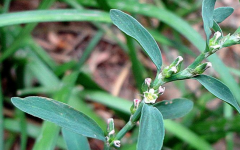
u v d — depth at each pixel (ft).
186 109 0.33
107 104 0.60
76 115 0.28
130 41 0.60
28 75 0.66
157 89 0.27
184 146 0.67
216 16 0.29
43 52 0.70
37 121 0.70
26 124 0.60
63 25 0.91
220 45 0.26
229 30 0.91
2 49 0.63
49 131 0.44
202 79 0.26
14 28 0.69
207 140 0.63
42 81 0.61
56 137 0.44
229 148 0.63
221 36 0.26
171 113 0.33
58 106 0.28
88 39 0.91
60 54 0.87
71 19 0.50
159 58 0.27
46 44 0.87
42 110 0.27
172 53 0.94
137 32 0.27
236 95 0.55
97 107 0.78
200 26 1.03
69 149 0.35
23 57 0.63
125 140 0.67
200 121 0.67
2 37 0.62
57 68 0.66
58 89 0.56
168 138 0.63
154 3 0.93
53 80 0.61
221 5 1.10
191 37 0.58
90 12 0.52
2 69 0.65
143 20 0.92
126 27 0.27
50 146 0.43
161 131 0.24
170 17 0.59
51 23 0.90
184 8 0.91
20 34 0.58
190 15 1.03
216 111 0.72
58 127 0.45
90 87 0.62
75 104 0.56
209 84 0.26
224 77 0.55
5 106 0.70
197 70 0.26
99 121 0.56
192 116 0.67
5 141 0.67
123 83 0.86
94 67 0.86
